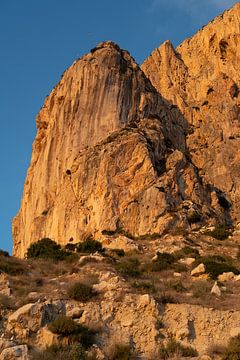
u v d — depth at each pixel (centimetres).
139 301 3225
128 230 6638
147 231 6556
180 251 5384
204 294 3519
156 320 3133
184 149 8775
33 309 3031
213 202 7512
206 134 8988
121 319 3144
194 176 7444
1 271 3956
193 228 6625
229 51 10206
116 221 6712
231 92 9419
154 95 8831
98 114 8094
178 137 8838
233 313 3200
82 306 3197
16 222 9056
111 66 8444
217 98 9469
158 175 7194
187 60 10919
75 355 2736
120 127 8012
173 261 4884
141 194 6900
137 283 3575
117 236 6375
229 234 6316
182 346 3002
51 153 8200
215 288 3581
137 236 6475
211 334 3109
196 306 3231
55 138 8256
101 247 5678
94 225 6825
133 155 7269
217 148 8662
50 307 3119
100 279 3788
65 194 7362
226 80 9581
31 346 2836
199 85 10119
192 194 7250
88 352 2830
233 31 10362
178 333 3086
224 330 3125
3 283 3694
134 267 4562
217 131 8931
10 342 2780
